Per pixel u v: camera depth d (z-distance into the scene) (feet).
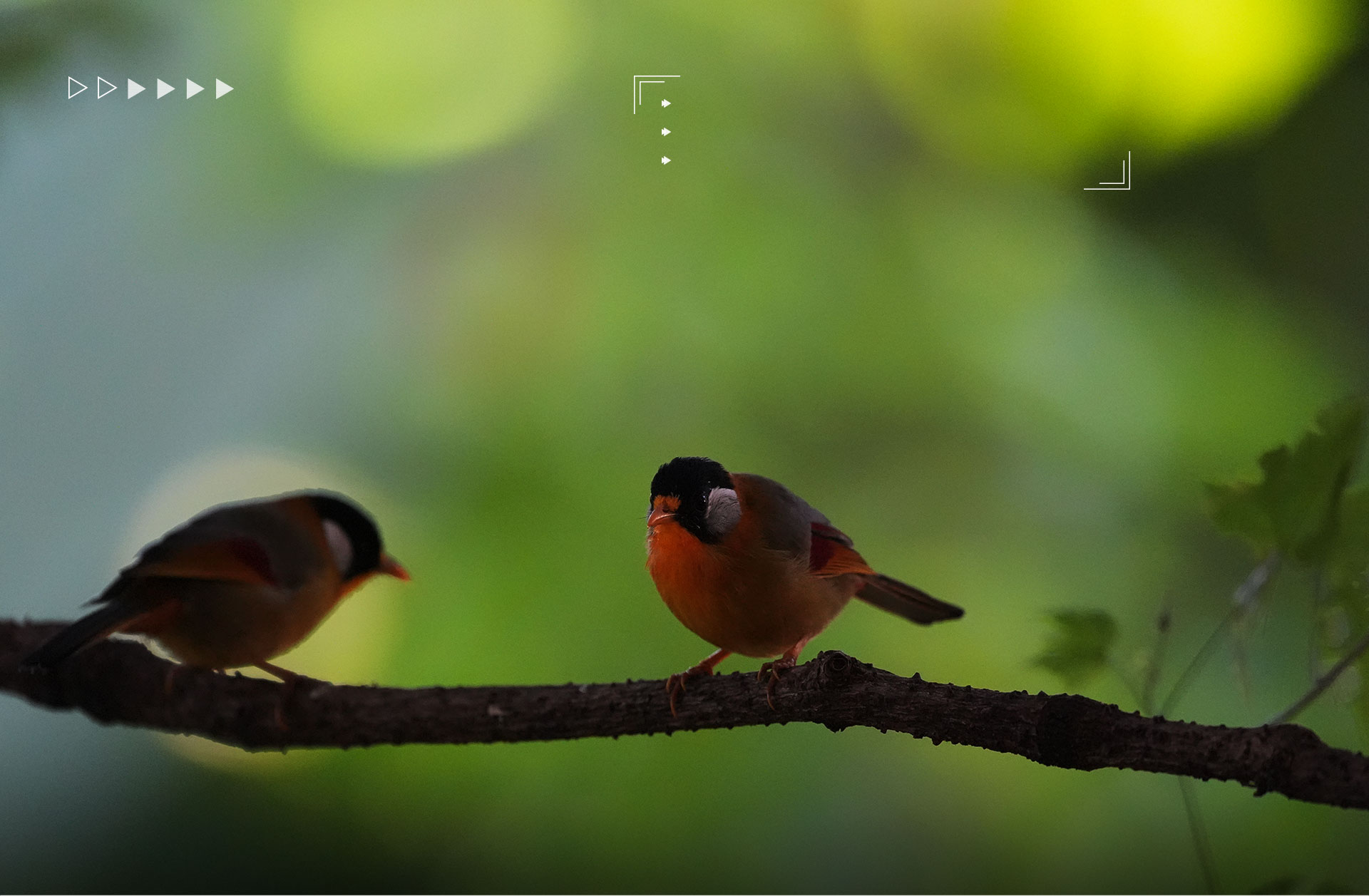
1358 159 41.11
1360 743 19.43
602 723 19.34
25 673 19.84
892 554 37.65
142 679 19.67
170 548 21.68
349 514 24.68
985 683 36.42
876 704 17.89
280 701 19.33
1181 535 37.27
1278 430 37.73
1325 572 18.99
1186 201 41.78
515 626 36.06
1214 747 15.83
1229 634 19.43
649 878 34.78
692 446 38.09
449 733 19.33
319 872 37.55
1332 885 18.28
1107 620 19.47
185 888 38.27
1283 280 41.29
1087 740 16.38
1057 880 34.19
